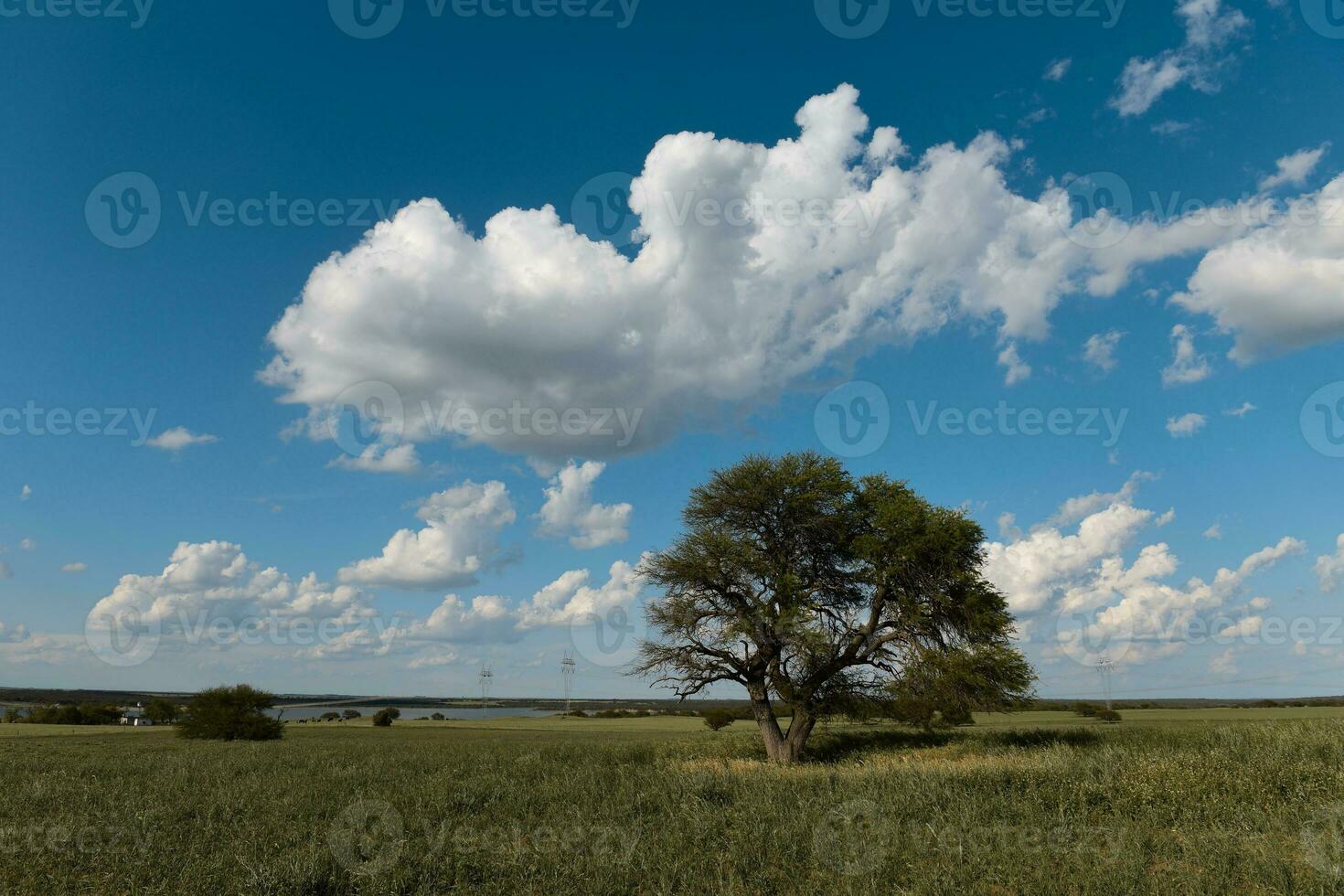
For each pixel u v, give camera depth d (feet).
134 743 143.02
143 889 29.14
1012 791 43.14
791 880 30.07
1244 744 61.31
